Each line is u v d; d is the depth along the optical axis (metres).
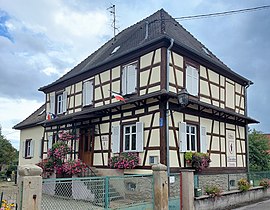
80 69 18.61
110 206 7.29
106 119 14.42
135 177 8.05
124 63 14.09
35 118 22.92
